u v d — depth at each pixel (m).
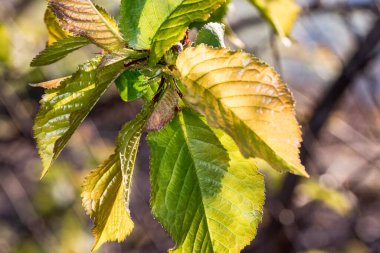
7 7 1.09
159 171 0.41
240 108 0.36
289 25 0.57
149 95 0.40
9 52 0.92
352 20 1.03
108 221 0.41
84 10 0.39
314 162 1.25
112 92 1.24
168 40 0.38
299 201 1.41
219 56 0.36
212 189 0.41
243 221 0.41
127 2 0.39
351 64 1.07
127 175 0.39
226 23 0.50
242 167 0.41
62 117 0.41
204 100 0.36
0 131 1.42
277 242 1.31
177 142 0.41
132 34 0.39
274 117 0.35
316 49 1.20
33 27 1.09
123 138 0.39
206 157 0.41
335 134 1.43
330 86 1.12
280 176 1.31
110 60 0.38
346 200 1.38
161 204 0.41
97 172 0.40
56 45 0.39
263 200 0.41
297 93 1.36
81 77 0.40
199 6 0.38
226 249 0.41
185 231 0.41
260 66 0.36
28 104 1.24
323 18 1.12
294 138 0.35
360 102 1.48
